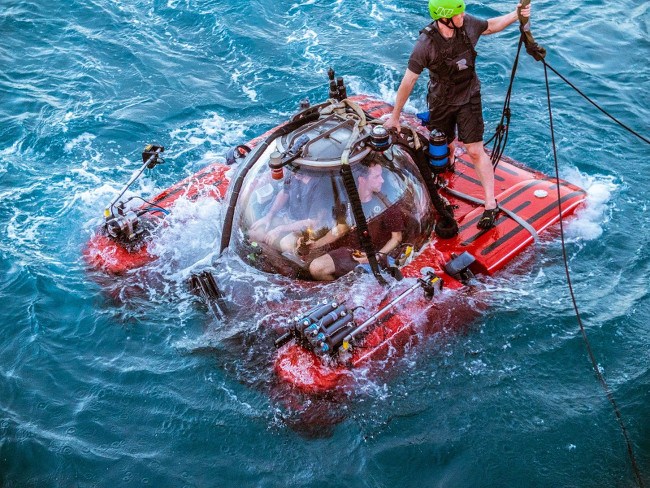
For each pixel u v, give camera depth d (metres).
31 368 5.81
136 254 6.53
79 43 10.64
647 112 9.09
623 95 9.39
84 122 9.09
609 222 7.05
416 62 6.08
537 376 5.52
